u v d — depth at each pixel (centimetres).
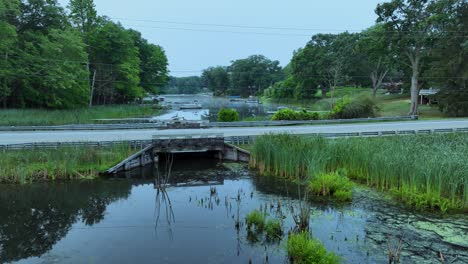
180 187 1334
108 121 3106
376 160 1274
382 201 1120
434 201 1037
